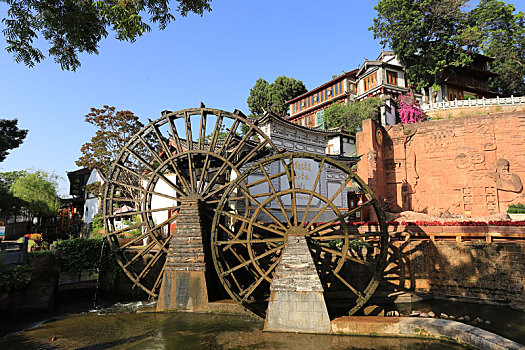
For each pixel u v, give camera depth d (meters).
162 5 8.45
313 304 12.09
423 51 40.94
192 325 13.05
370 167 27.97
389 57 46.97
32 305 15.60
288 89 56.44
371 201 13.53
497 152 26.02
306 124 51.94
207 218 17.22
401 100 34.16
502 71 44.06
